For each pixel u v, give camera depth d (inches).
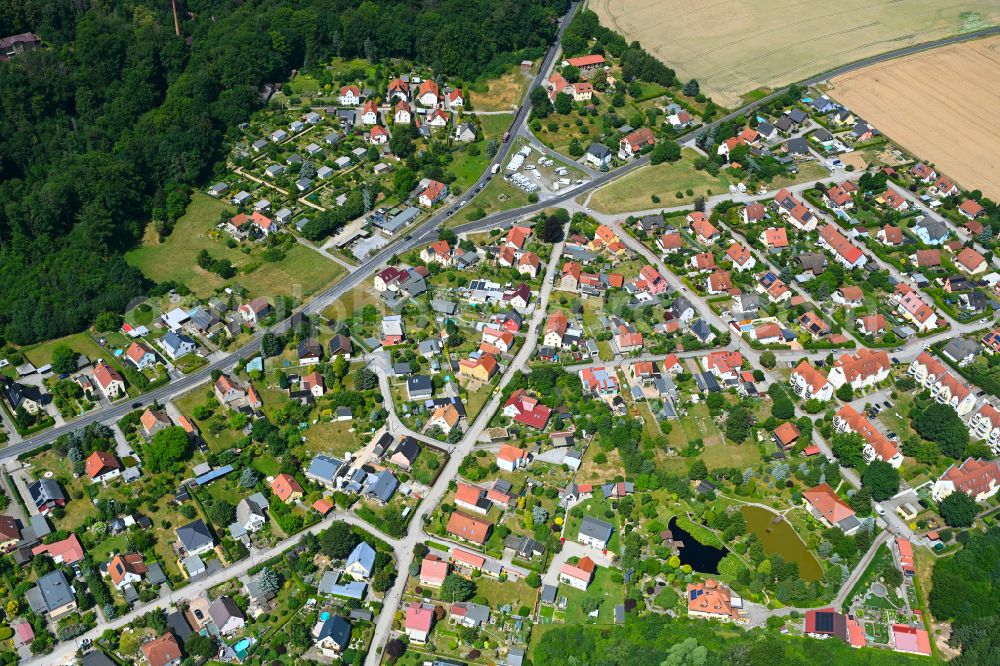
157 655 7406.5
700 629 7696.9
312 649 7583.7
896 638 7667.3
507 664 7475.4
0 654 7598.4
